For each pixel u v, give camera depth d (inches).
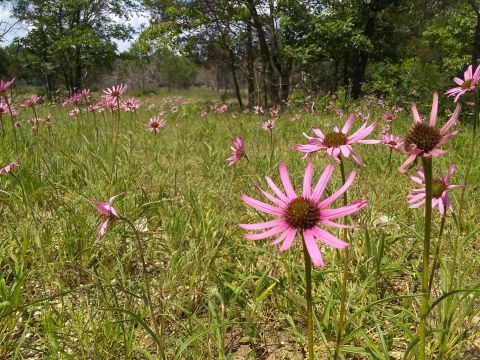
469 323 86.0
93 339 88.3
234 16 739.4
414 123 60.0
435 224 135.5
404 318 93.1
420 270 113.2
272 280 102.3
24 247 109.5
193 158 212.7
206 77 2706.7
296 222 57.4
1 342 84.0
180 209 136.3
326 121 358.9
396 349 87.7
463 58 791.7
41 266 110.3
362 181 177.0
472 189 155.8
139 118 427.2
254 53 900.0
